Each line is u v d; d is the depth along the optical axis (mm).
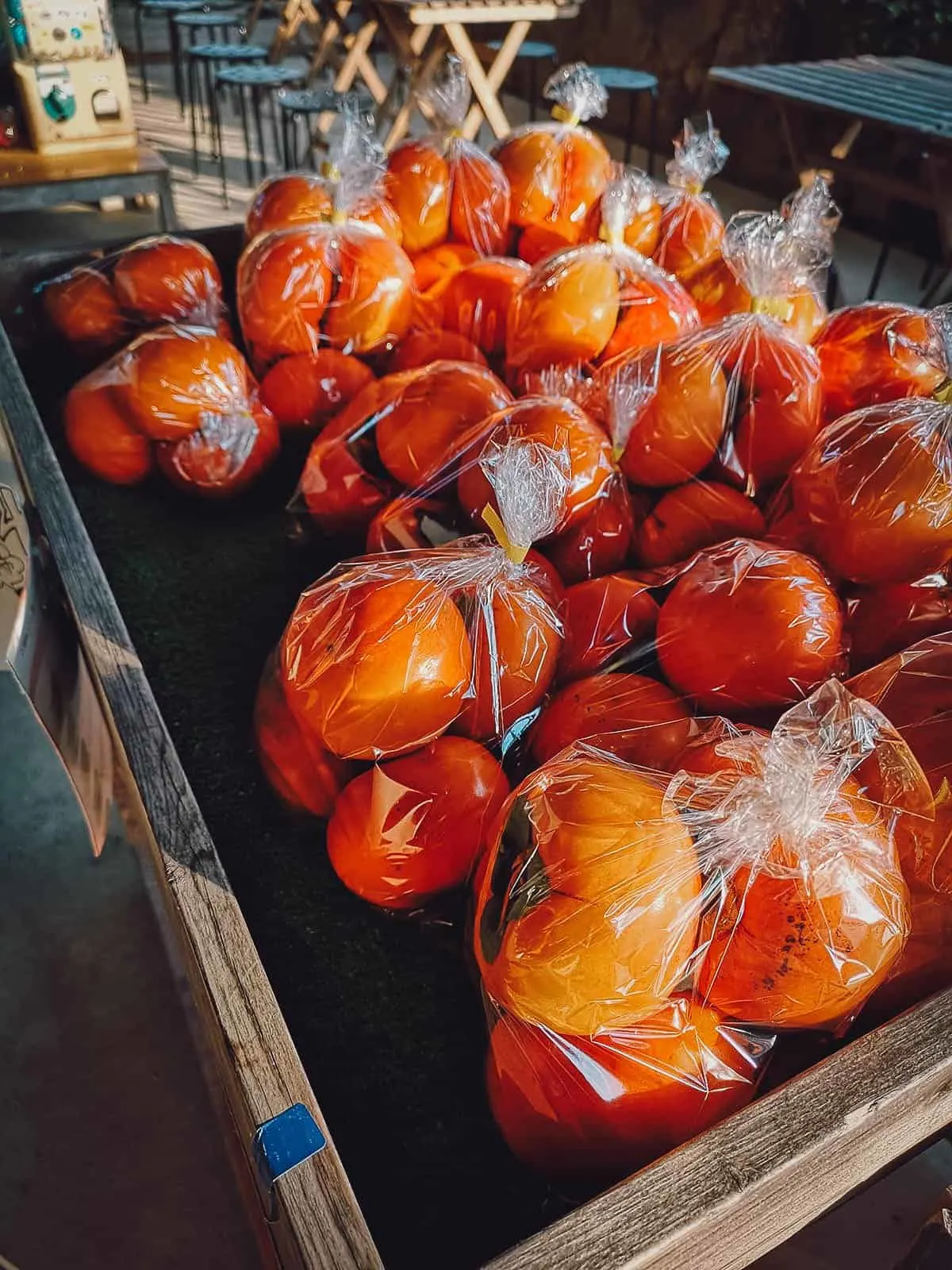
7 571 487
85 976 769
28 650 506
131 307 731
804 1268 618
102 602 493
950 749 367
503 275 681
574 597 483
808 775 322
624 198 615
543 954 303
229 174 2654
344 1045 395
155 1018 743
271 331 650
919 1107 317
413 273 692
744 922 322
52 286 762
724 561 438
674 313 607
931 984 371
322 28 2721
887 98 1585
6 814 907
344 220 660
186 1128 677
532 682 429
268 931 429
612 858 304
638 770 353
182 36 4141
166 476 664
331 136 737
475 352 662
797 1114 290
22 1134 669
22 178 1760
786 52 2570
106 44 1830
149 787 400
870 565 445
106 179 1795
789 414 512
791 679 408
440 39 1942
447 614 397
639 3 2949
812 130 2410
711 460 526
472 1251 346
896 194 1653
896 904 328
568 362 600
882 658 466
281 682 458
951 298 1617
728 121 2746
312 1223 275
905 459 427
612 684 429
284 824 471
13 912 816
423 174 746
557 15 1897
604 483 499
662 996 314
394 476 554
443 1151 368
